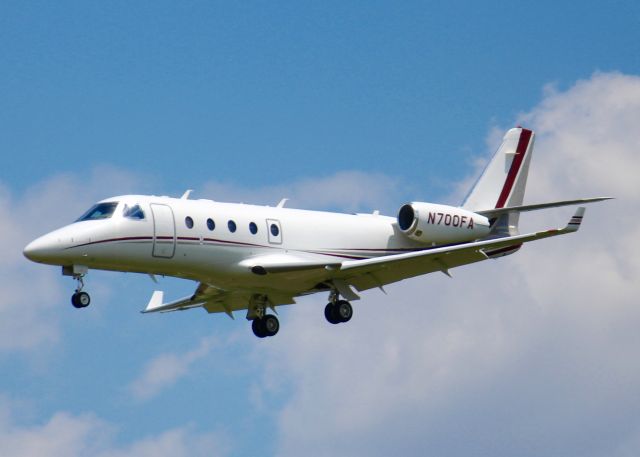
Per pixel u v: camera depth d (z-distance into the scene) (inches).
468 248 3777.1
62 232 3585.1
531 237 3686.0
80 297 3631.9
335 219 4180.6
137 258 3663.9
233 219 3863.2
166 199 3782.0
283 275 3902.6
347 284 4037.9
